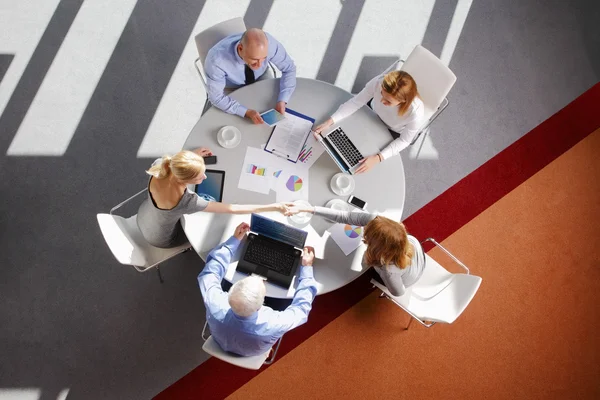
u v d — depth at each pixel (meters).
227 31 2.87
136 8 3.78
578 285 3.41
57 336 3.11
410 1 3.93
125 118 3.55
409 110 2.67
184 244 2.81
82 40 3.70
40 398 3.00
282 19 3.83
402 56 3.81
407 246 2.32
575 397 3.20
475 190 3.57
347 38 3.83
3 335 3.09
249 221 2.62
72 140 3.48
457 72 3.79
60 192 3.38
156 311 3.20
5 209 3.32
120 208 3.38
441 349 3.25
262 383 3.12
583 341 3.30
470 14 3.93
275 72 3.09
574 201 3.57
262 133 2.76
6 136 3.46
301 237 2.46
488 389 3.20
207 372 3.11
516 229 3.50
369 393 3.16
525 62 3.85
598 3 3.97
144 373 3.09
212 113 2.79
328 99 2.86
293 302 2.40
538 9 3.92
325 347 3.21
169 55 3.71
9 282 3.18
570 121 3.74
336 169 2.74
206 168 2.67
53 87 3.58
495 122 3.71
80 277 3.23
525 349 3.27
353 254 2.59
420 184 3.56
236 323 2.19
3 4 3.72
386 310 3.29
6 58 3.62
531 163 3.63
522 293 3.38
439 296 2.67
